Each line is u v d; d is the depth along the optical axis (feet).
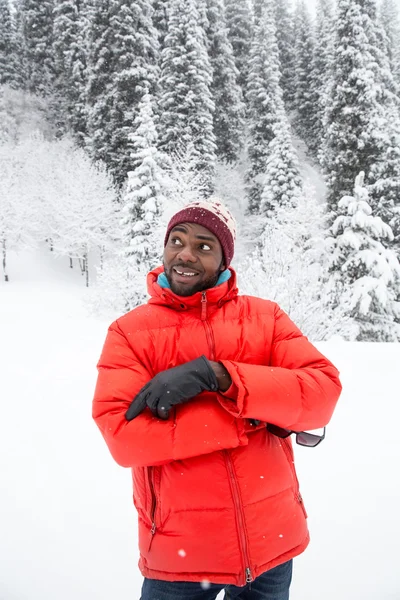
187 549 3.83
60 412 13.10
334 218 56.24
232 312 4.67
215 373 3.79
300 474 9.34
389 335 49.44
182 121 87.20
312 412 3.98
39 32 137.39
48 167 106.93
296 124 140.05
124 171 94.12
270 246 34.24
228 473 3.96
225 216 4.70
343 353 18.71
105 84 95.86
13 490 8.97
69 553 7.17
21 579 6.63
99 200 91.09
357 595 6.19
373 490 8.70
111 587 6.48
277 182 84.02
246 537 3.84
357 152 58.49
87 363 19.08
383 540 7.27
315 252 49.62
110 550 7.24
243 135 117.91
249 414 3.73
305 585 6.39
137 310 4.77
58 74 133.08
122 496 8.77
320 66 128.36
